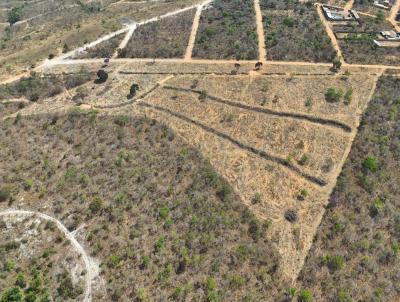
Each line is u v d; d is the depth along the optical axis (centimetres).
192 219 6981
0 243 6631
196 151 8450
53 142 8644
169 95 10138
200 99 9875
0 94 10206
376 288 6200
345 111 9331
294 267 6500
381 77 10556
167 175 7906
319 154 8356
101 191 7500
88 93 10375
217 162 8269
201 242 6662
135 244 6625
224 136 8856
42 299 5834
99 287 6072
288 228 7056
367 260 6494
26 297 5794
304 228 7069
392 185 7675
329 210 7319
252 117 9269
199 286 6125
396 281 6316
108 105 9869
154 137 8794
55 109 9694
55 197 7375
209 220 6988
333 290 6150
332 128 8938
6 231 6819
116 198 7319
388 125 8925
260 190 7712
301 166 8112
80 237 6738
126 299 5919
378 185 7656
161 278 6169
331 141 8638
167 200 7388
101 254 6494
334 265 6456
